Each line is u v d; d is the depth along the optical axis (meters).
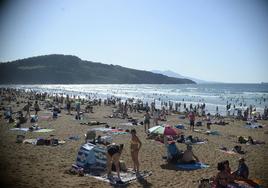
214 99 82.31
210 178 11.12
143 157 14.73
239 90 140.88
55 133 20.66
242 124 33.56
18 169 11.38
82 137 19.27
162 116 35.72
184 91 133.25
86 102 60.09
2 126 23.11
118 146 11.35
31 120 26.12
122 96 94.69
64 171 11.50
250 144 19.88
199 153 16.34
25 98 64.88
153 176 11.69
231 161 14.76
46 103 50.19
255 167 13.73
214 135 23.66
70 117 31.45
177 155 13.80
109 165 11.17
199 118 38.75
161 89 158.00
